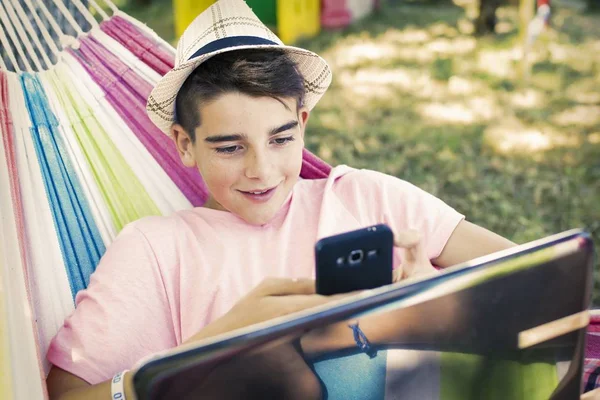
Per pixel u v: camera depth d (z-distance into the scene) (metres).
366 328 0.85
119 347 1.31
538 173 4.05
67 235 1.56
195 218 1.50
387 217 1.56
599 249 3.28
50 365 1.35
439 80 5.77
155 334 1.37
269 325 0.81
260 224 1.48
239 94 1.32
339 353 0.85
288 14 6.73
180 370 0.78
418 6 8.34
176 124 1.46
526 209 3.65
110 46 1.70
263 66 1.33
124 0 8.78
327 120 5.00
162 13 8.21
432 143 4.54
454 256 1.55
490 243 1.53
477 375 0.92
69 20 1.69
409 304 0.85
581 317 0.96
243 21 1.41
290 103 1.36
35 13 1.65
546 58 6.21
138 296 1.37
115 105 1.69
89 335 1.30
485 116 4.98
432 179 4.02
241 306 1.13
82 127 1.65
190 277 1.42
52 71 1.66
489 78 5.76
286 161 1.39
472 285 0.87
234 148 1.36
